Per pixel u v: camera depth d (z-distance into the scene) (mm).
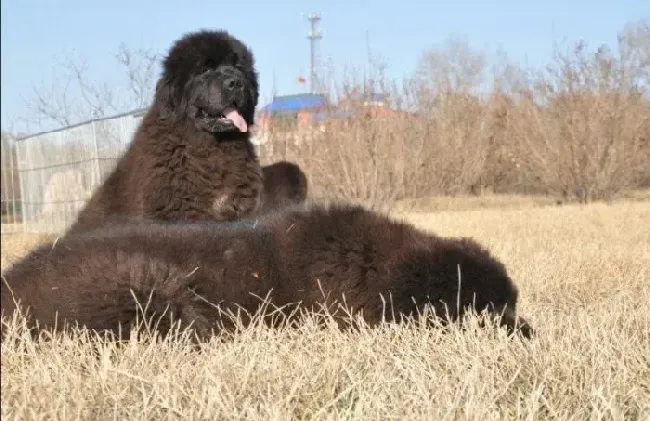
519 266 5898
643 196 18656
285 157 15727
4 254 9094
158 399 2641
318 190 15398
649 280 5414
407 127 18125
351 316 3756
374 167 16047
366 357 3156
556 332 3613
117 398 2631
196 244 3846
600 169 18156
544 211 14492
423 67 22703
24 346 3260
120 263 3531
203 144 6488
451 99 22219
